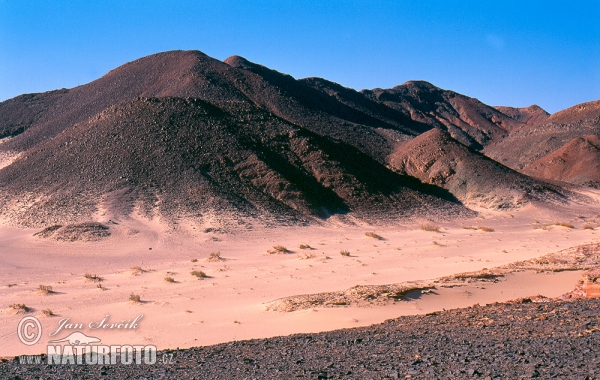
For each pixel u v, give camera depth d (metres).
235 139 88.75
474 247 51.19
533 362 9.35
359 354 11.95
